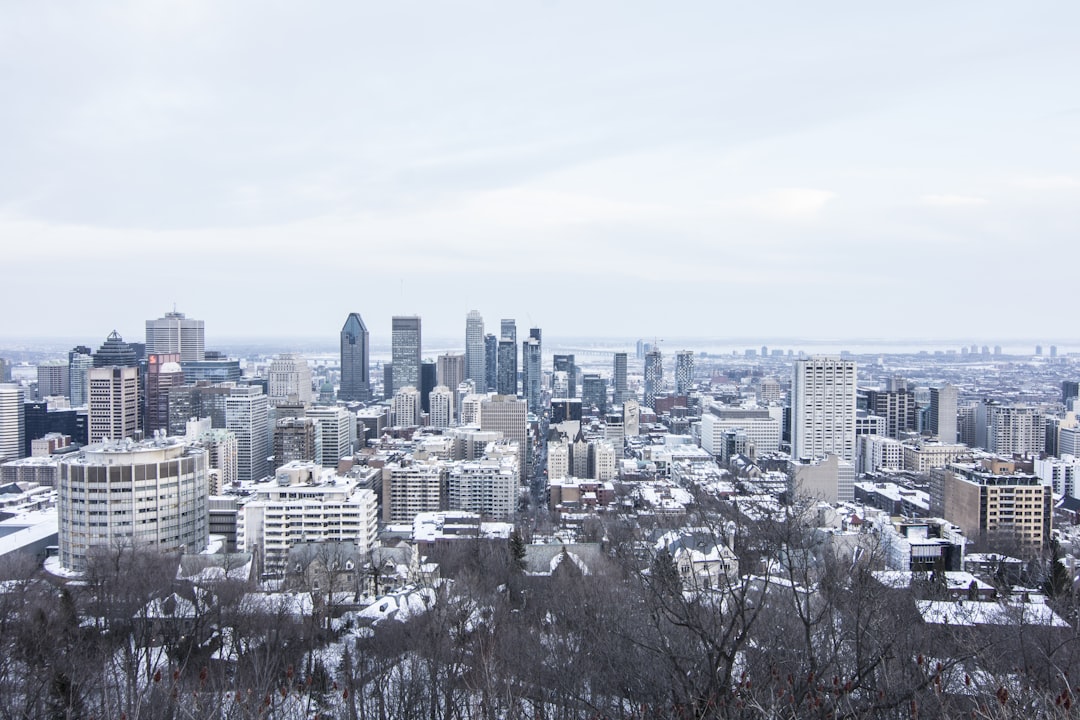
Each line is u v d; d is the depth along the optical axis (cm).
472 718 10638
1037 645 10600
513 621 17600
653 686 9675
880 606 9694
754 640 10112
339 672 14550
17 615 17588
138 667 13912
